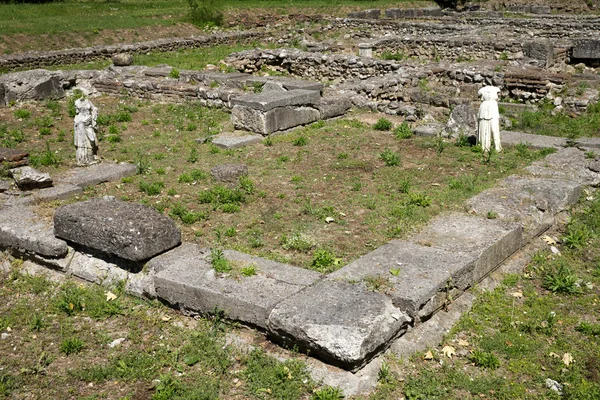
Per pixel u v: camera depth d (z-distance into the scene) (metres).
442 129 11.94
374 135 12.12
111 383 5.01
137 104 15.57
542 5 34.81
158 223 6.35
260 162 10.41
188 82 16.48
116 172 9.67
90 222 6.35
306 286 5.55
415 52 22.61
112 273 6.43
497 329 5.69
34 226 7.05
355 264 5.99
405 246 6.43
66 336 5.67
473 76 16.25
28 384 5.03
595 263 7.04
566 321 5.82
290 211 8.09
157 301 6.05
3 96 15.24
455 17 31.36
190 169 10.12
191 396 4.72
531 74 15.12
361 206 8.18
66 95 16.50
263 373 4.95
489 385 4.89
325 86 15.94
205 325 5.63
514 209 7.62
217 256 6.04
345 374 4.82
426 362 5.16
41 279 6.71
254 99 12.13
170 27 28.11
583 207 8.55
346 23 30.02
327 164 10.17
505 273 6.68
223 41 26.73
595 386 4.86
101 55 22.62
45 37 23.69
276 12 33.72
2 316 6.09
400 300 5.28
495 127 10.59
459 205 8.03
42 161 10.39
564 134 12.20
